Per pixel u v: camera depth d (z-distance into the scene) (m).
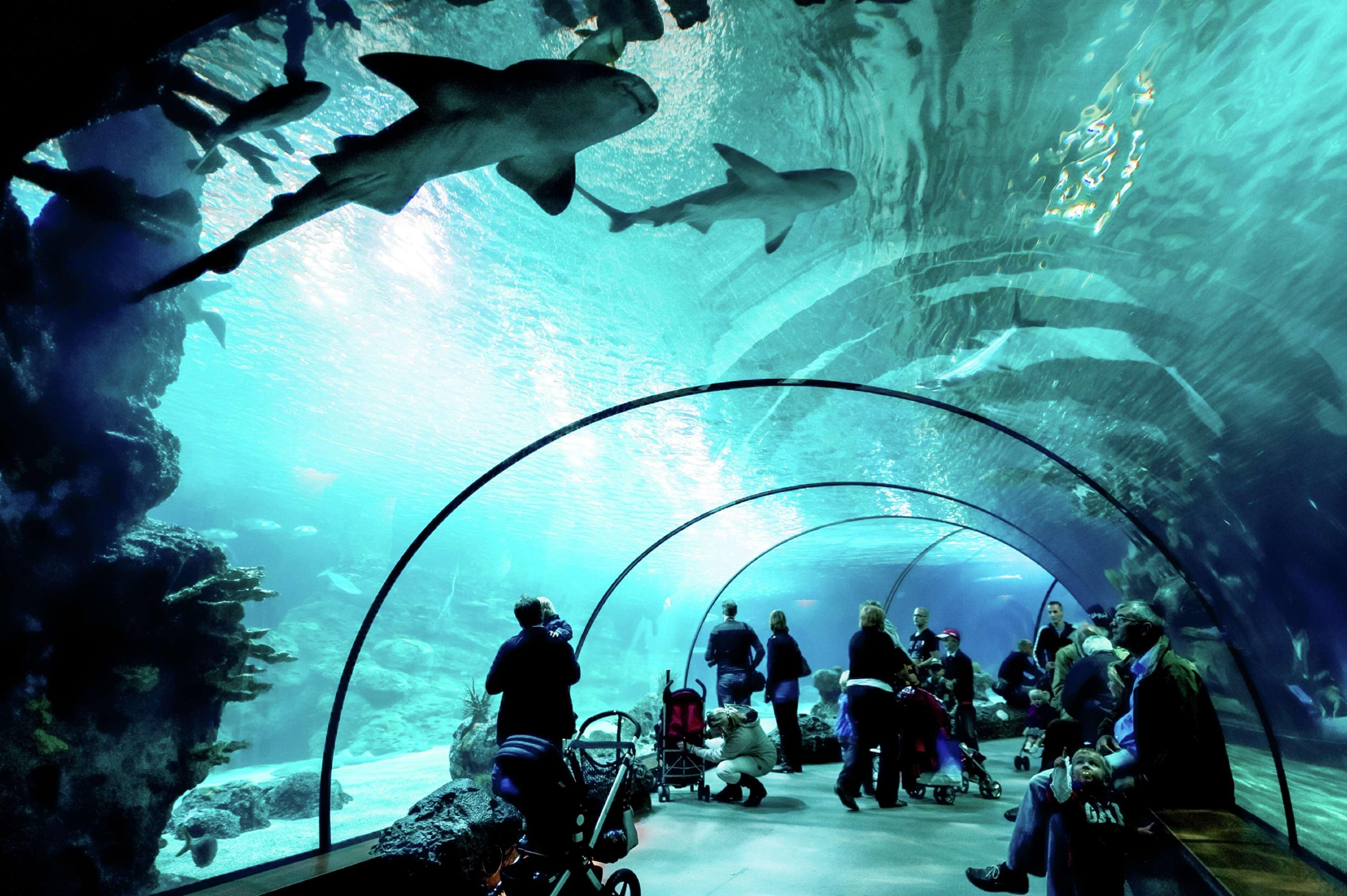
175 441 5.09
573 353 6.94
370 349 7.35
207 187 4.31
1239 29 3.09
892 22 3.41
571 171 4.09
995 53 3.48
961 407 8.09
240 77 3.55
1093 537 9.93
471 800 5.81
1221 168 3.63
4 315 3.68
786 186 4.49
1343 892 3.61
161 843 5.04
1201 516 6.19
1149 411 5.83
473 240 5.33
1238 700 6.71
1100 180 4.04
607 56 3.69
